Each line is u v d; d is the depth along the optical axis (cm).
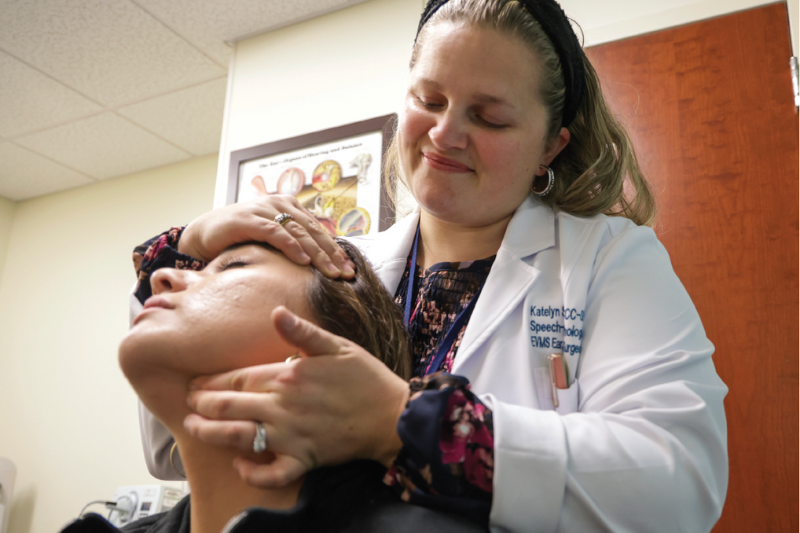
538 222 96
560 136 99
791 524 141
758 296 158
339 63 239
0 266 402
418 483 57
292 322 55
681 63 183
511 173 87
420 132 89
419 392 60
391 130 217
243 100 256
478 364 84
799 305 153
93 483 316
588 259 86
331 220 219
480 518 59
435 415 58
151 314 66
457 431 59
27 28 249
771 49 174
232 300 66
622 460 61
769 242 160
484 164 86
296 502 60
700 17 184
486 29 84
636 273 83
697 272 166
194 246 84
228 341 63
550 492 59
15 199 418
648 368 72
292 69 248
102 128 323
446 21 88
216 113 309
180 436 66
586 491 60
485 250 97
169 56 269
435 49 86
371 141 220
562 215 96
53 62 270
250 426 54
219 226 80
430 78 85
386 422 59
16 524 329
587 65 99
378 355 76
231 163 247
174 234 88
